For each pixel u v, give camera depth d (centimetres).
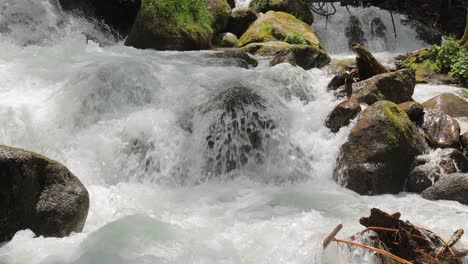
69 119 708
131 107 773
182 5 1187
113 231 488
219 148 719
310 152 738
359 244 367
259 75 910
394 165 674
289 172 715
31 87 751
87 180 646
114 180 671
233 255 455
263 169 718
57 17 1202
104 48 1053
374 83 852
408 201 629
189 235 498
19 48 892
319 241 466
